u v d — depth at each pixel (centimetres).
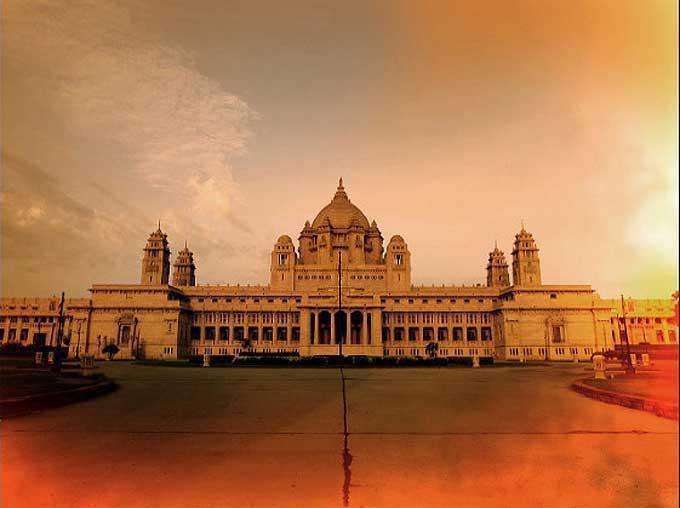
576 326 14662
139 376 5638
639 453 2064
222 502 1536
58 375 5025
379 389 4172
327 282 17062
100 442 2241
